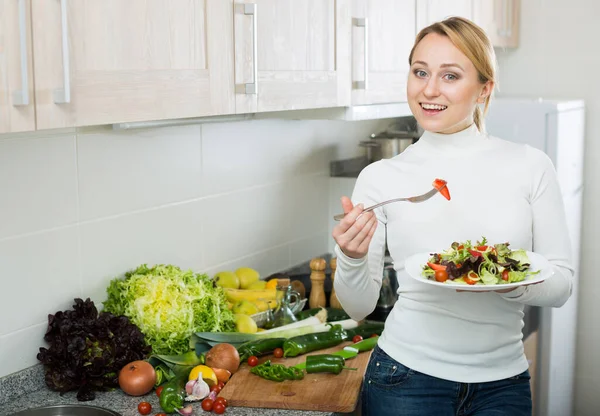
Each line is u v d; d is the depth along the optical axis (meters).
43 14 1.23
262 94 1.83
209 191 2.42
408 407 1.70
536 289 1.61
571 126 3.14
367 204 1.79
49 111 1.26
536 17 3.64
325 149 3.08
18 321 1.80
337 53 2.15
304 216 2.97
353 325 2.32
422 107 1.72
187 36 1.57
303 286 2.62
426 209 1.72
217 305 2.08
